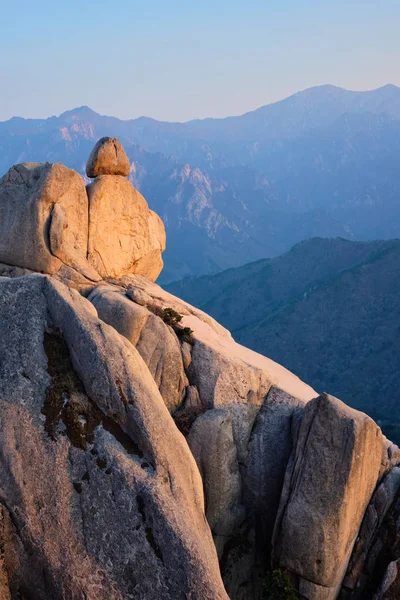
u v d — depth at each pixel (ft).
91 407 78.48
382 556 95.35
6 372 79.25
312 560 89.66
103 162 112.78
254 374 100.32
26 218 103.24
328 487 89.30
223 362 99.14
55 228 102.83
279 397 101.14
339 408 90.27
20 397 77.77
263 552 97.96
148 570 71.15
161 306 109.40
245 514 98.37
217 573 72.23
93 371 78.95
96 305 98.43
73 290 85.81
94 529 72.49
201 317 116.47
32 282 84.64
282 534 91.76
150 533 72.23
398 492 97.09
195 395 97.66
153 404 78.95
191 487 77.41
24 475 74.38
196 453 94.22
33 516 73.15
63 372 80.12
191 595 69.97
